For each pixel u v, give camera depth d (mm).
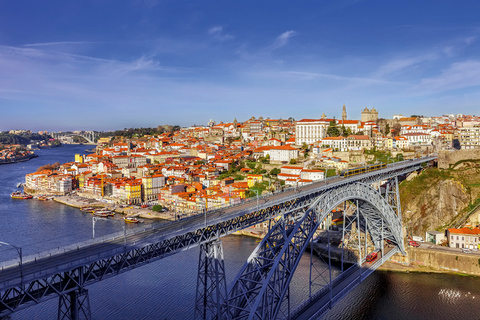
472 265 105688
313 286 91562
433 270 109000
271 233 67375
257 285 61969
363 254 112125
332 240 124812
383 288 97375
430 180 147875
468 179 143375
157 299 86312
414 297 91938
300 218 73500
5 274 41062
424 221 137875
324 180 99688
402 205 144500
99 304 84188
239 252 120625
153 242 50562
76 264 42750
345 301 90438
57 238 134125
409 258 113562
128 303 84438
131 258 49625
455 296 92125
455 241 116688
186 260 113125
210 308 58094
